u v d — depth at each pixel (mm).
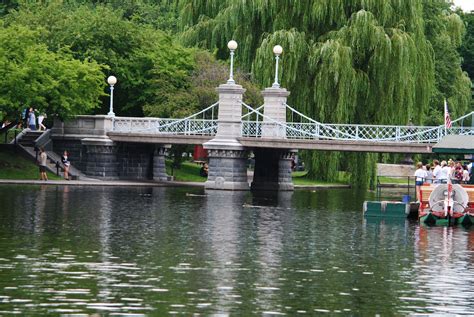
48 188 93375
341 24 107062
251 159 137000
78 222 63438
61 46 116625
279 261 49594
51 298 39250
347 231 63594
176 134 105562
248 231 61750
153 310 37844
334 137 101188
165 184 107000
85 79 105875
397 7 107938
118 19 118812
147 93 116250
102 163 107438
